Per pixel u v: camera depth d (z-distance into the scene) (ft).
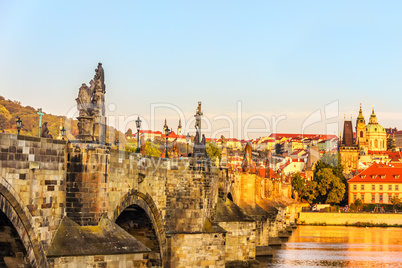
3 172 175.83
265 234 558.15
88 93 220.43
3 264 191.01
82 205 213.05
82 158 214.07
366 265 498.28
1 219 179.63
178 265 335.26
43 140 196.03
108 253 207.82
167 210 336.90
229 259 426.51
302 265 490.90
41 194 194.70
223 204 434.30
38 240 191.52
